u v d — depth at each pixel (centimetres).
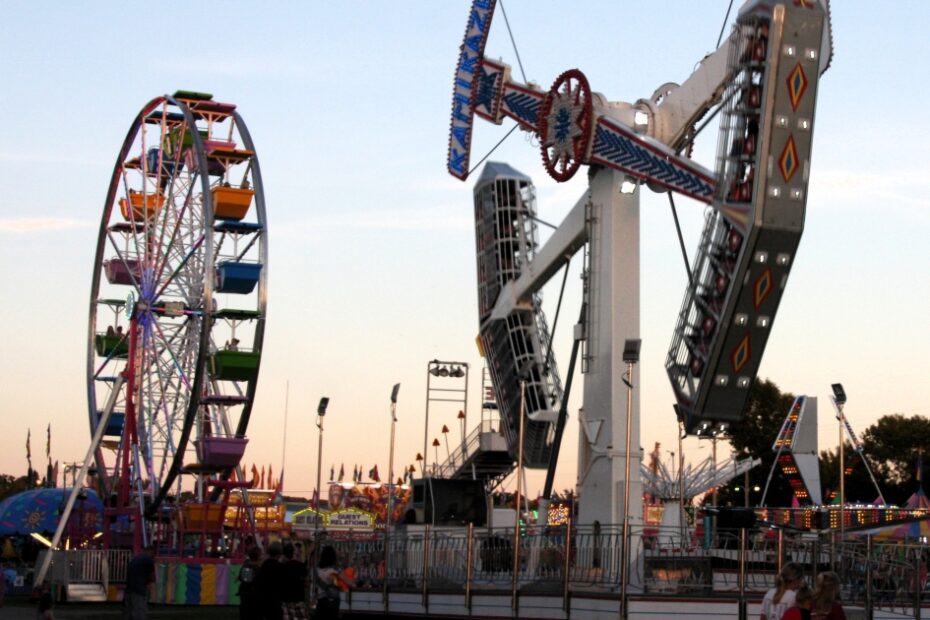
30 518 7775
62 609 5662
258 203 7106
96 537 7431
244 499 6881
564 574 3706
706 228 4288
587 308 4731
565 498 6488
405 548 4406
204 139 7325
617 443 4547
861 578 3562
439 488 5747
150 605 6009
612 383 4581
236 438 6788
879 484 11169
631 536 3672
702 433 4412
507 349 6681
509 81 5231
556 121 4819
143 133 7369
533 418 6450
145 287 7081
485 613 3928
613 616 3484
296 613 3294
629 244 4662
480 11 5375
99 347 7688
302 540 5975
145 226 7238
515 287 6400
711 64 4616
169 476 6712
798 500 8150
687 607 3431
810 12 3981
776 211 4012
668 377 4519
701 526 4962
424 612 4184
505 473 7238
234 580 6062
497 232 6856
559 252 5597
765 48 4038
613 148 4588
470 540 4047
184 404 6969
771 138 4003
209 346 6994
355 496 10412
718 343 4200
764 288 4116
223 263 6881
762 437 11250
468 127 5409
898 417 11475
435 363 7031
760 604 3419
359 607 4522
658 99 4822
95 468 8025
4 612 5231
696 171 4350
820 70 4147
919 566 3531
